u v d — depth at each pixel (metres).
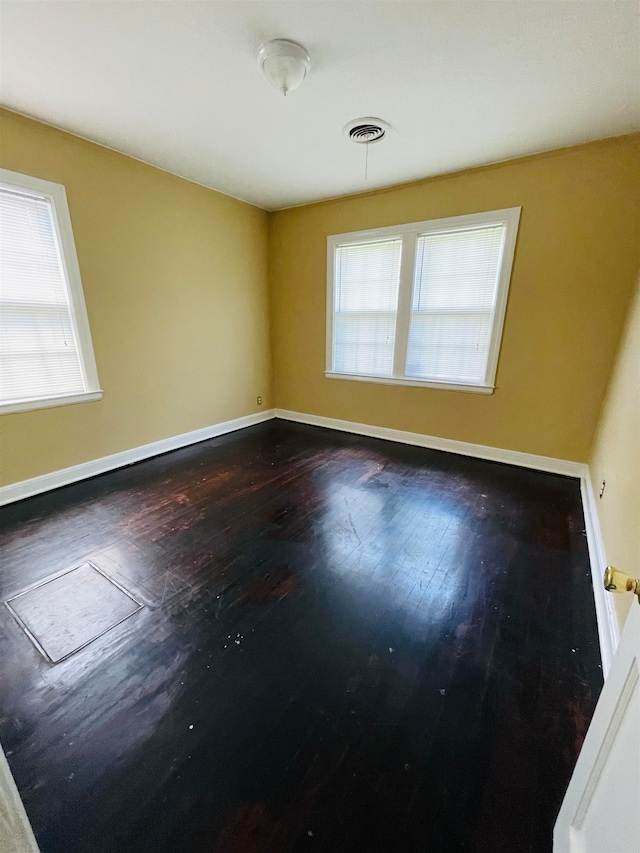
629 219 2.65
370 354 4.14
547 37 1.69
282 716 1.26
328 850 0.93
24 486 2.74
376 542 2.26
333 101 2.21
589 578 1.95
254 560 2.09
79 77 2.01
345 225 3.93
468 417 3.63
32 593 1.81
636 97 2.13
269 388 4.98
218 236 3.89
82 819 0.99
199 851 0.93
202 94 2.16
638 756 0.58
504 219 3.08
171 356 3.65
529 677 1.41
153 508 2.64
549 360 3.14
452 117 2.37
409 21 1.61
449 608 1.75
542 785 1.07
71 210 2.72
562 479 3.14
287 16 1.59
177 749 1.16
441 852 0.93
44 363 2.78
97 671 1.42
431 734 1.21
